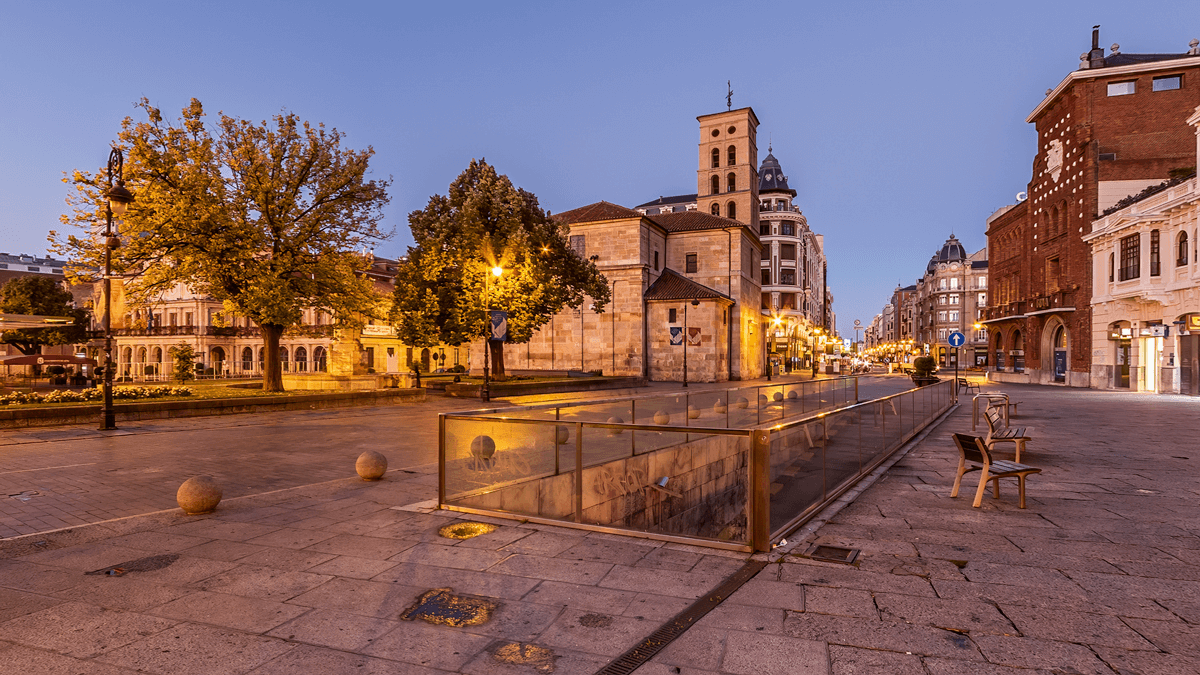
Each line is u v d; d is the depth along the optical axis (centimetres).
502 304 2959
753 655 362
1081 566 520
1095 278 3575
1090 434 1435
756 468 562
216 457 1186
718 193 6103
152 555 553
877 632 392
